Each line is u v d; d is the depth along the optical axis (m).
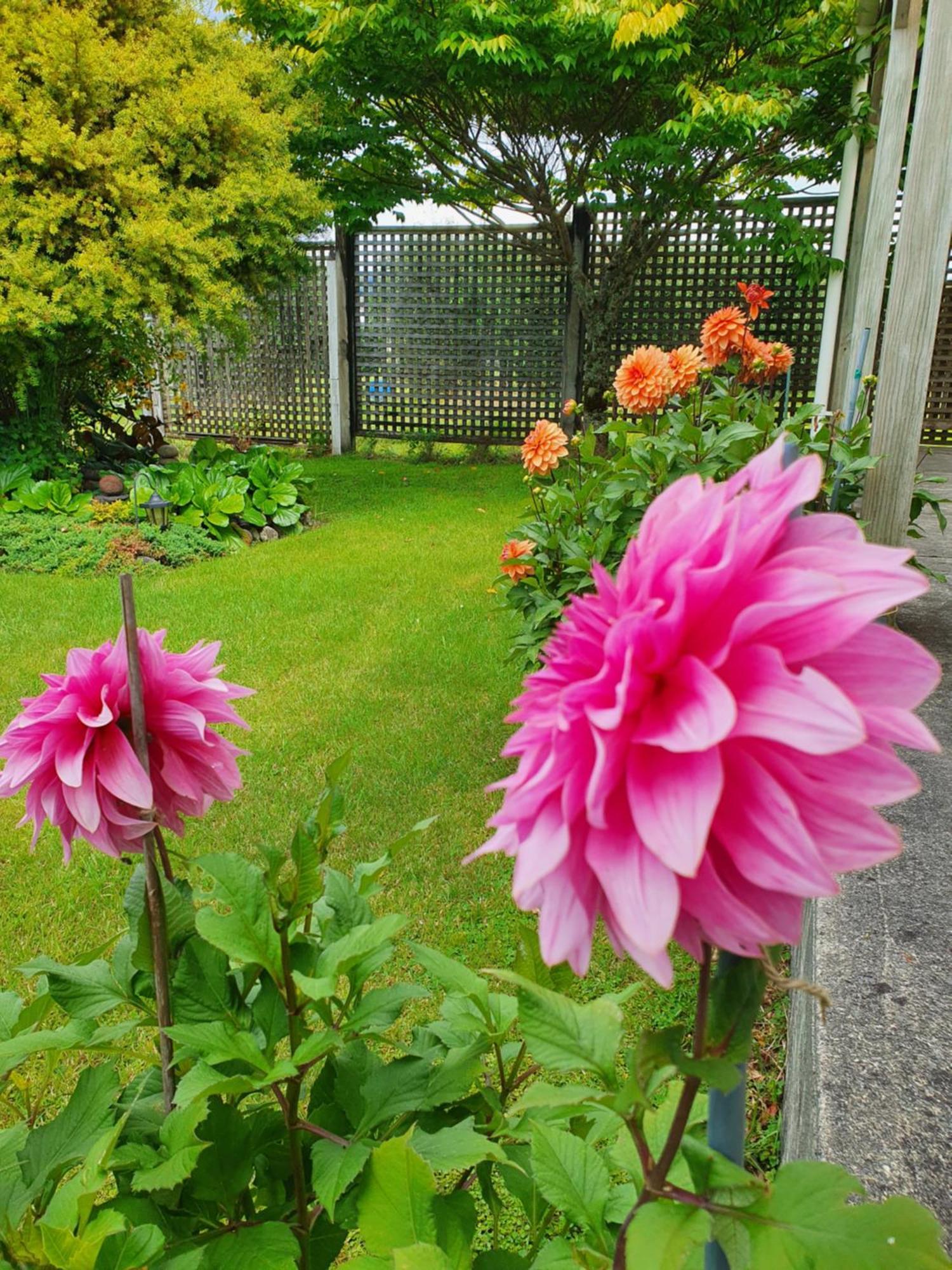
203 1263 0.80
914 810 2.00
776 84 7.26
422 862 2.45
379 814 2.69
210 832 2.56
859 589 0.45
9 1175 0.86
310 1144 1.01
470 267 10.13
